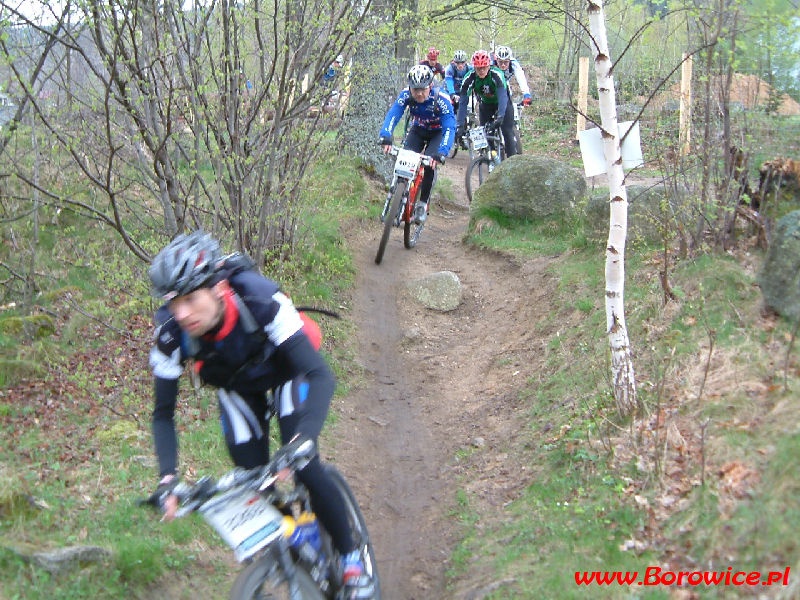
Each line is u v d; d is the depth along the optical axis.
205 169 8.51
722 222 6.12
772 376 4.49
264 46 6.75
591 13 4.83
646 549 3.78
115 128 6.92
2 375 5.86
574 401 5.46
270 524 3.01
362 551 3.68
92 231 8.17
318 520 3.40
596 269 7.28
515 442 5.40
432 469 5.50
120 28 5.50
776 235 5.10
